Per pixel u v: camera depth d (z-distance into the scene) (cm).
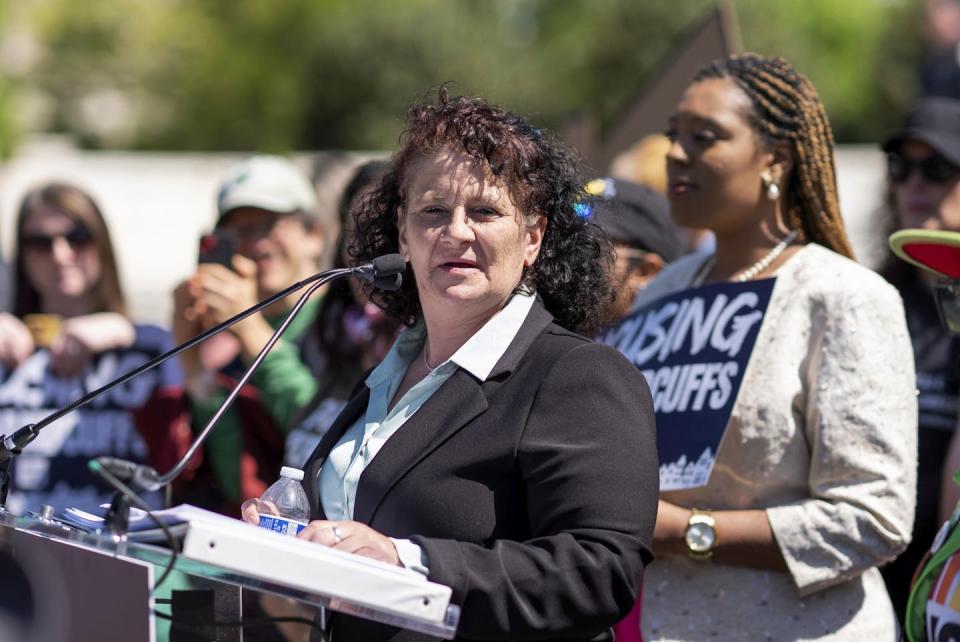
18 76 3569
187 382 781
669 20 3212
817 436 551
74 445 861
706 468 566
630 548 436
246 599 425
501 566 427
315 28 3456
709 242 945
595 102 3216
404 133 507
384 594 400
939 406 754
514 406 459
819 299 565
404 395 488
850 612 560
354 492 477
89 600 433
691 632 565
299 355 787
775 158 613
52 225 908
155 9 3684
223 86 3512
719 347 586
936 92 1438
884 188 847
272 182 855
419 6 3328
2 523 448
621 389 459
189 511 399
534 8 3397
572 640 455
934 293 550
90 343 870
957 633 494
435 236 479
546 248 500
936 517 732
